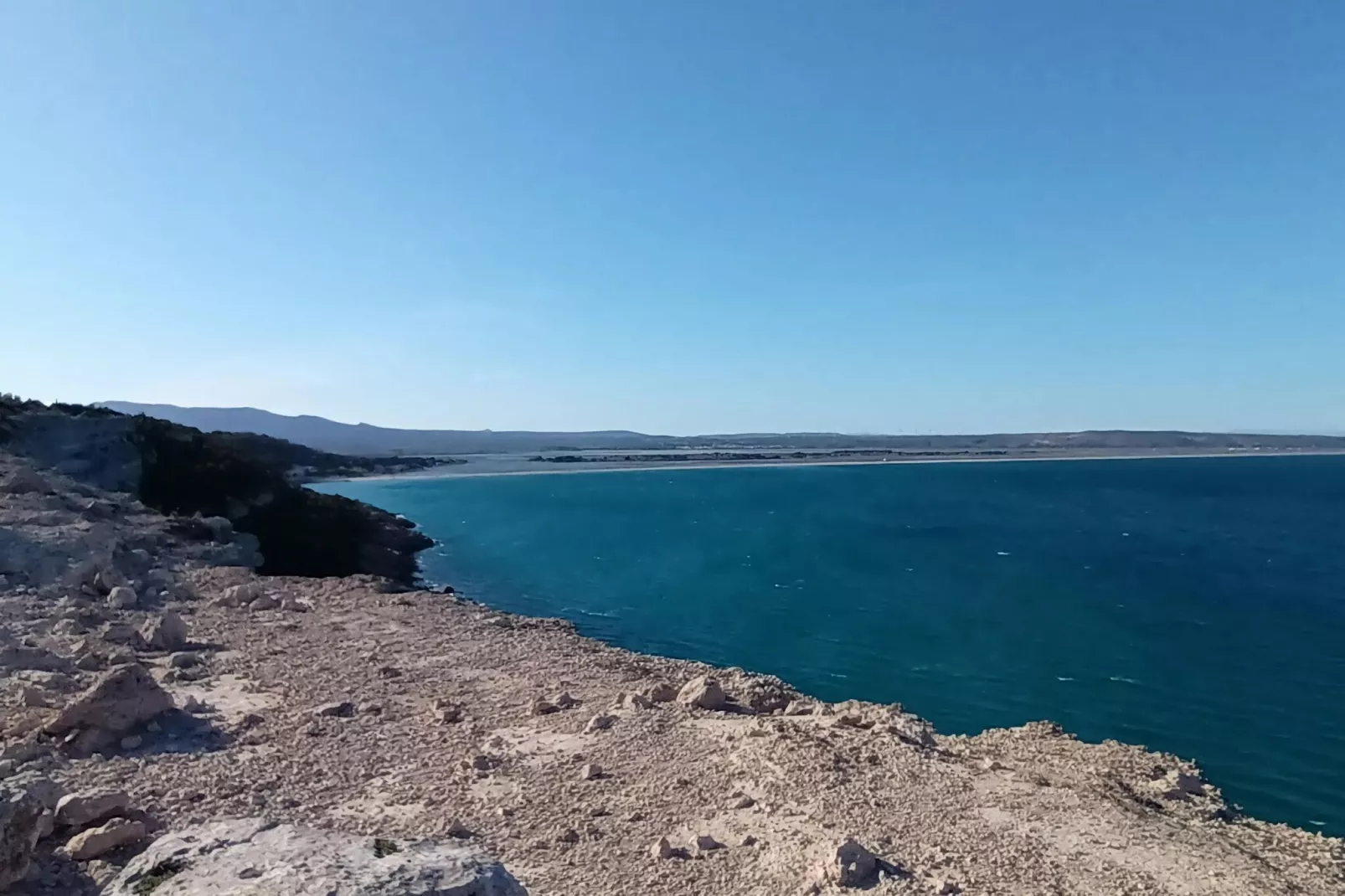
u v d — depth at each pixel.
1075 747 18.95
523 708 18.30
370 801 13.12
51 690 16.95
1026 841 12.21
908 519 85.50
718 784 13.80
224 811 12.26
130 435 49.66
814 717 18.36
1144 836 12.82
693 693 18.72
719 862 11.16
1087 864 11.59
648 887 10.48
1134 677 30.00
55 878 8.58
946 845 11.83
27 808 8.41
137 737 15.13
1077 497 114.19
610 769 14.55
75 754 14.35
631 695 18.59
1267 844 13.87
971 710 26.62
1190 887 11.18
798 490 134.75
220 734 15.81
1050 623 38.53
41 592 25.44
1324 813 19.30
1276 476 168.25
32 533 30.02
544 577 52.00
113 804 10.33
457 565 56.97
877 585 48.00
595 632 36.84
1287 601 43.34
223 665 20.92
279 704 17.95
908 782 14.13
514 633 27.75
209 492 48.69
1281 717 25.86
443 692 19.67
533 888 10.40
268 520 49.53
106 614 24.58
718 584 48.62
